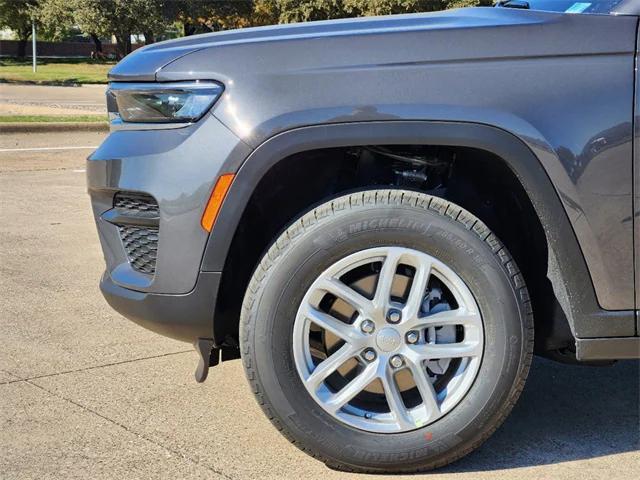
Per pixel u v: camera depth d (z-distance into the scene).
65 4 41.28
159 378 3.90
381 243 2.83
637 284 2.88
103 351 4.26
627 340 2.90
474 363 2.87
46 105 20.62
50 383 3.82
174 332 2.99
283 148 2.79
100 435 3.28
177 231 2.87
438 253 2.84
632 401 3.72
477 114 2.80
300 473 2.97
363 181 3.10
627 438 3.31
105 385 3.80
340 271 2.85
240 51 2.88
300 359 2.85
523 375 2.88
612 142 2.82
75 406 3.56
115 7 41.06
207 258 2.86
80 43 65.62
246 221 3.06
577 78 2.84
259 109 2.81
